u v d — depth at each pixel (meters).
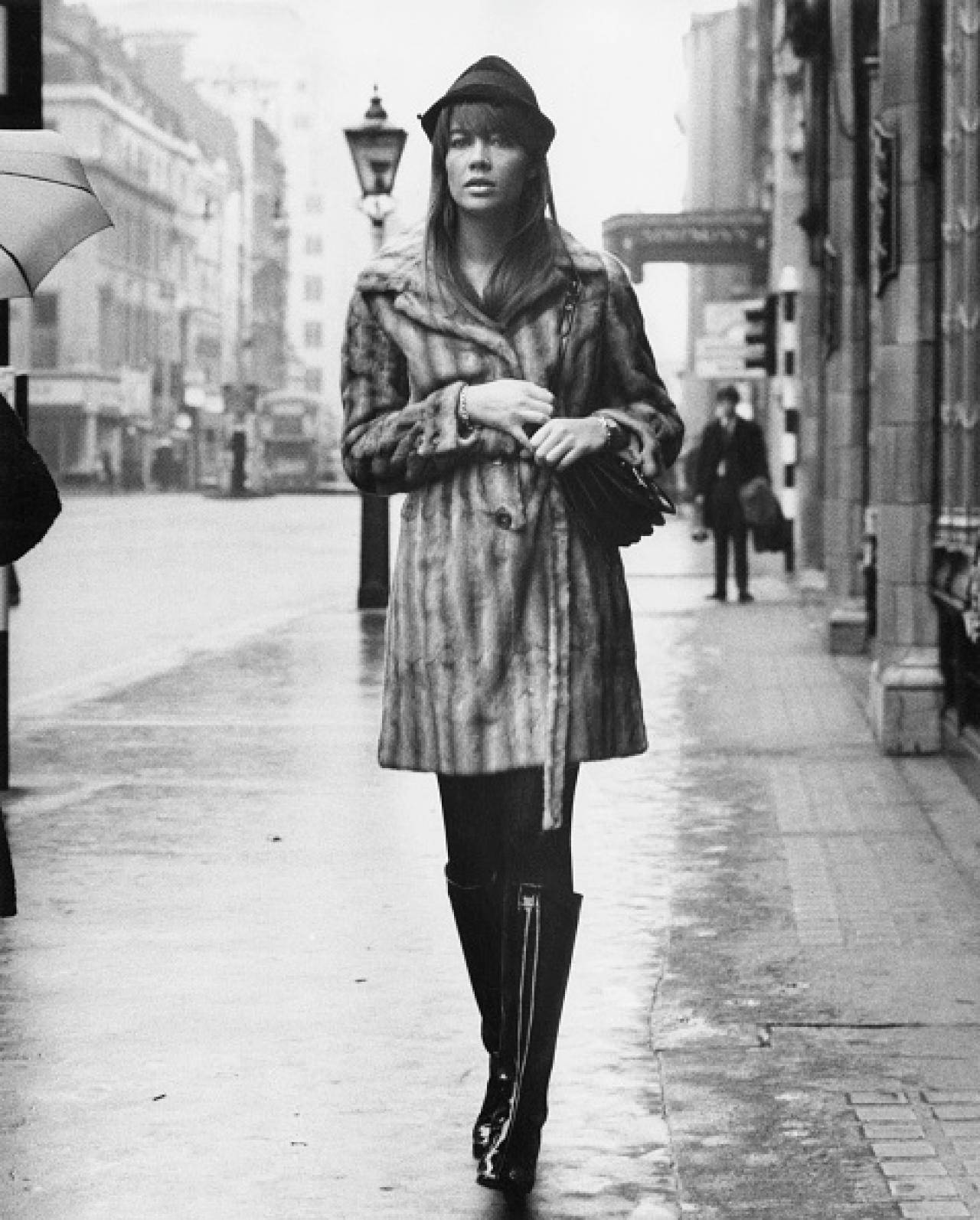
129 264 115.31
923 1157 4.72
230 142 149.12
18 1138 4.91
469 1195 4.53
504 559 4.50
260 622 20.14
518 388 4.42
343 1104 5.16
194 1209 4.44
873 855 8.34
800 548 28.52
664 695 13.95
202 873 8.05
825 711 13.02
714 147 63.41
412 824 9.12
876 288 11.54
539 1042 4.47
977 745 9.95
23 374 9.16
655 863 8.21
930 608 11.16
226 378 121.00
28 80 9.01
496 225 4.57
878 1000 6.10
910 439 11.09
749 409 41.41
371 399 4.66
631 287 4.67
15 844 8.66
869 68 15.36
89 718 12.84
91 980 6.40
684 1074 5.38
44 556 34.00
